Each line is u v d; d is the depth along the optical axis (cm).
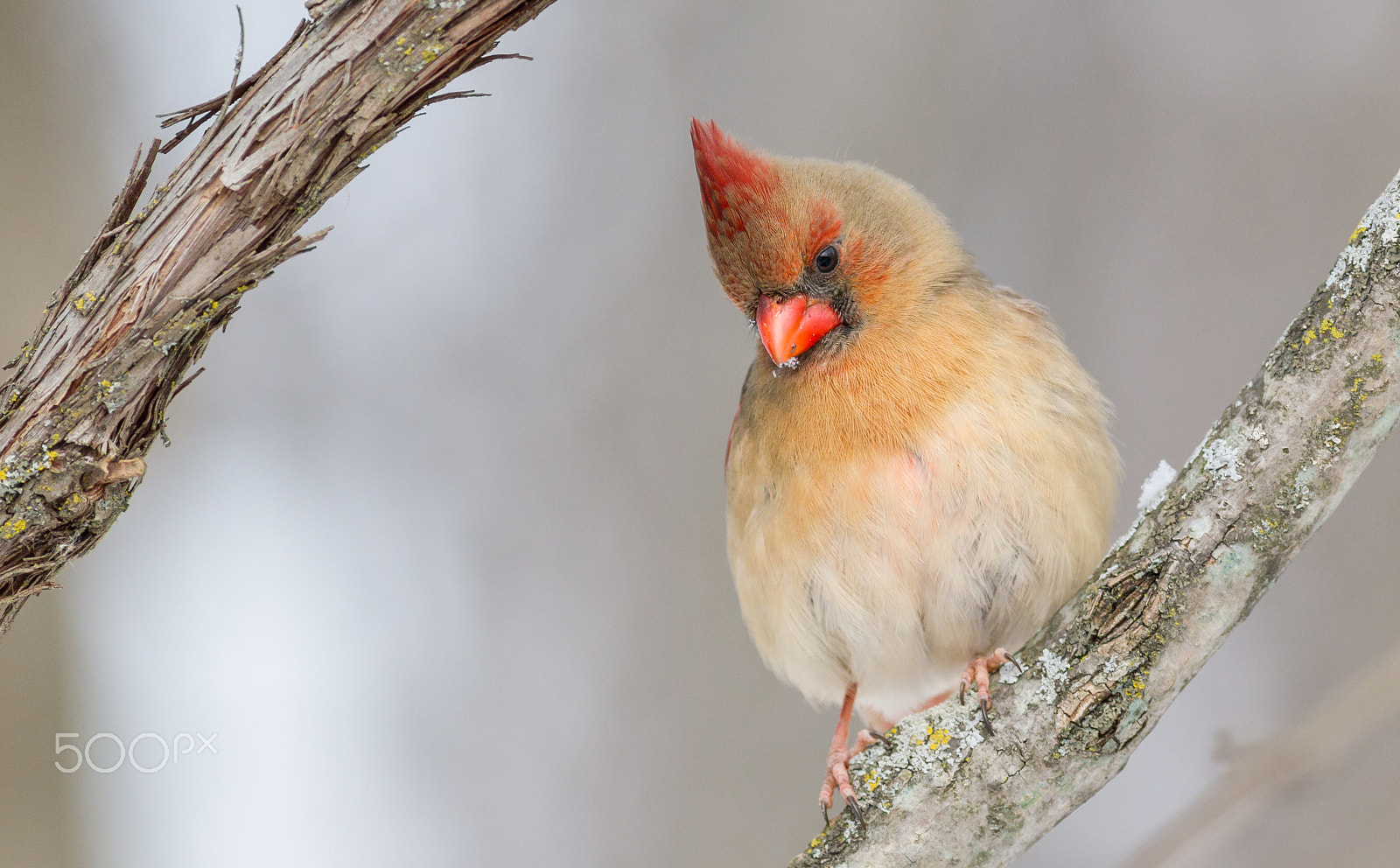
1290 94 1155
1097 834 948
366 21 402
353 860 941
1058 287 1157
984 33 1218
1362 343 466
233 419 1148
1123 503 1085
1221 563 470
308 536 1118
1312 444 466
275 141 400
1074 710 476
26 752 891
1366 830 868
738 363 1151
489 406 1170
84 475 402
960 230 1185
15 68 1016
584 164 1207
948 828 480
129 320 402
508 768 1052
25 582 415
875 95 1215
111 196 1049
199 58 1094
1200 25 1184
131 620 1034
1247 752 505
